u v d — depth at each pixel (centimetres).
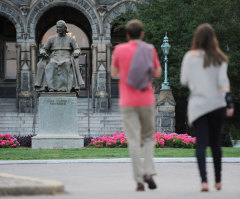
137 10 6969
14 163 2452
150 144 1353
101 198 1135
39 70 3666
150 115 1320
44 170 2077
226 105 1345
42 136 3659
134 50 1303
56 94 3669
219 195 1192
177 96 6091
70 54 3675
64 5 6988
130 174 1878
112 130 5775
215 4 5869
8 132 5744
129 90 1302
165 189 1359
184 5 6025
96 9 6975
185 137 3978
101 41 6981
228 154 2952
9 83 7638
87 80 7750
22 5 6906
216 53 1303
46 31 7744
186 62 1320
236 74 5781
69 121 3678
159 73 1352
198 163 1291
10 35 7694
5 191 1201
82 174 1888
